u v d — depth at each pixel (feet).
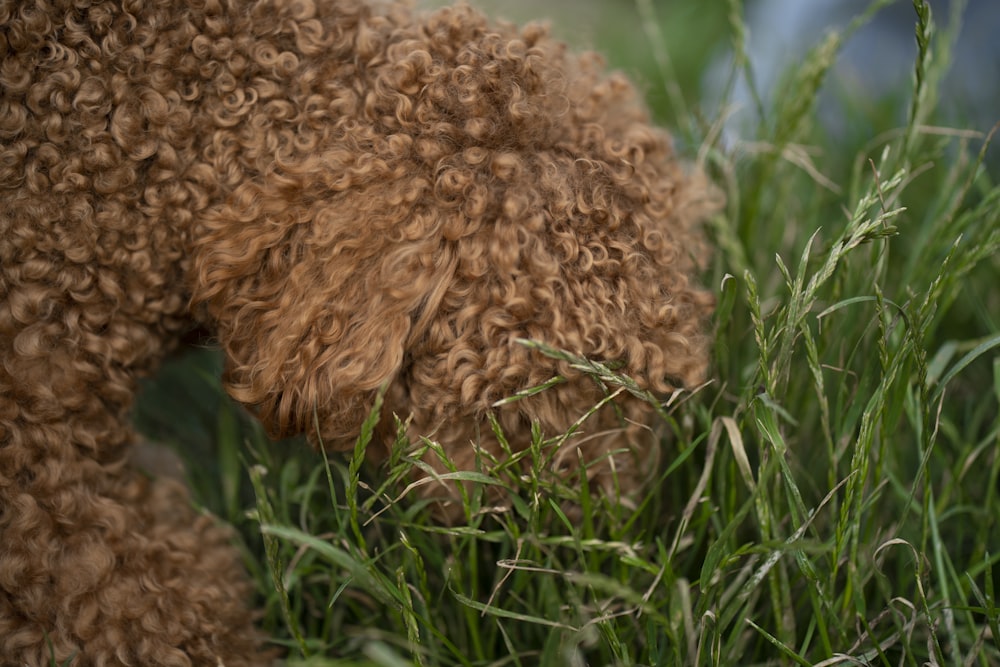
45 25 2.27
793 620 2.41
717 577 2.31
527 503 2.49
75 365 2.33
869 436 2.27
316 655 2.44
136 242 2.32
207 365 2.90
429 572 2.60
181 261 2.36
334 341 2.24
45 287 2.30
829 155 3.22
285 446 2.73
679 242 2.39
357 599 2.63
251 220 2.27
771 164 2.77
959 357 2.82
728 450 2.49
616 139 2.36
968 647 2.46
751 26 4.70
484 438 2.32
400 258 2.22
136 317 2.38
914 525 2.51
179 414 2.93
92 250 2.31
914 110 2.49
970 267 2.45
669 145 2.48
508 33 2.40
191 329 2.48
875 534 2.56
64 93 2.27
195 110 2.31
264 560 2.69
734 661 2.39
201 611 2.39
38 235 2.28
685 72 4.70
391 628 2.57
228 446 2.72
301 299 2.25
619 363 2.27
